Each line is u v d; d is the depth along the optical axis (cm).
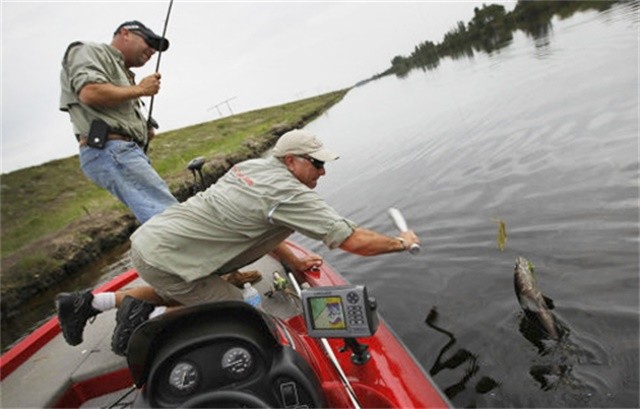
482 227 498
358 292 206
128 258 1209
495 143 827
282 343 202
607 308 301
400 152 1141
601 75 970
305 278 372
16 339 857
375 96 4275
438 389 219
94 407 303
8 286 1112
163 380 185
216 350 184
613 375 247
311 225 242
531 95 1099
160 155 3619
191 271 259
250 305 182
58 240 1351
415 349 329
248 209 248
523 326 312
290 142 255
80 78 319
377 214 697
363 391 227
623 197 444
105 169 347
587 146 615
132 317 284
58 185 2917
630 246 362
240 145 2506
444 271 434
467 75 2338
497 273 396
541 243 417
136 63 377
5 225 2197
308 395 192
